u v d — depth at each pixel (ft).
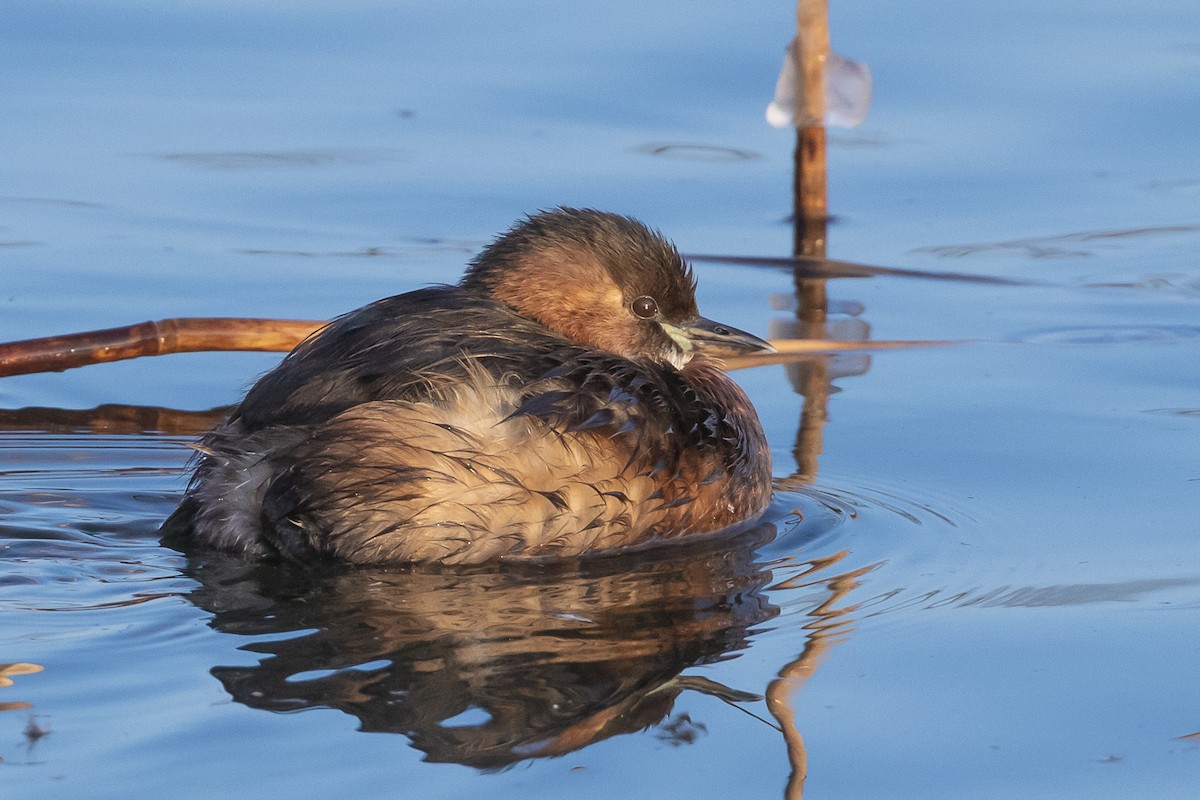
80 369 47.29
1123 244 57.41
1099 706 26.96
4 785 23.47
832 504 37.93
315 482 32.65
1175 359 47.06
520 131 65.46
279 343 45.19
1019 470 39.50
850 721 26.43
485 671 27.96
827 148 65.82
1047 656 28.94
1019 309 51.90
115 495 37.60
